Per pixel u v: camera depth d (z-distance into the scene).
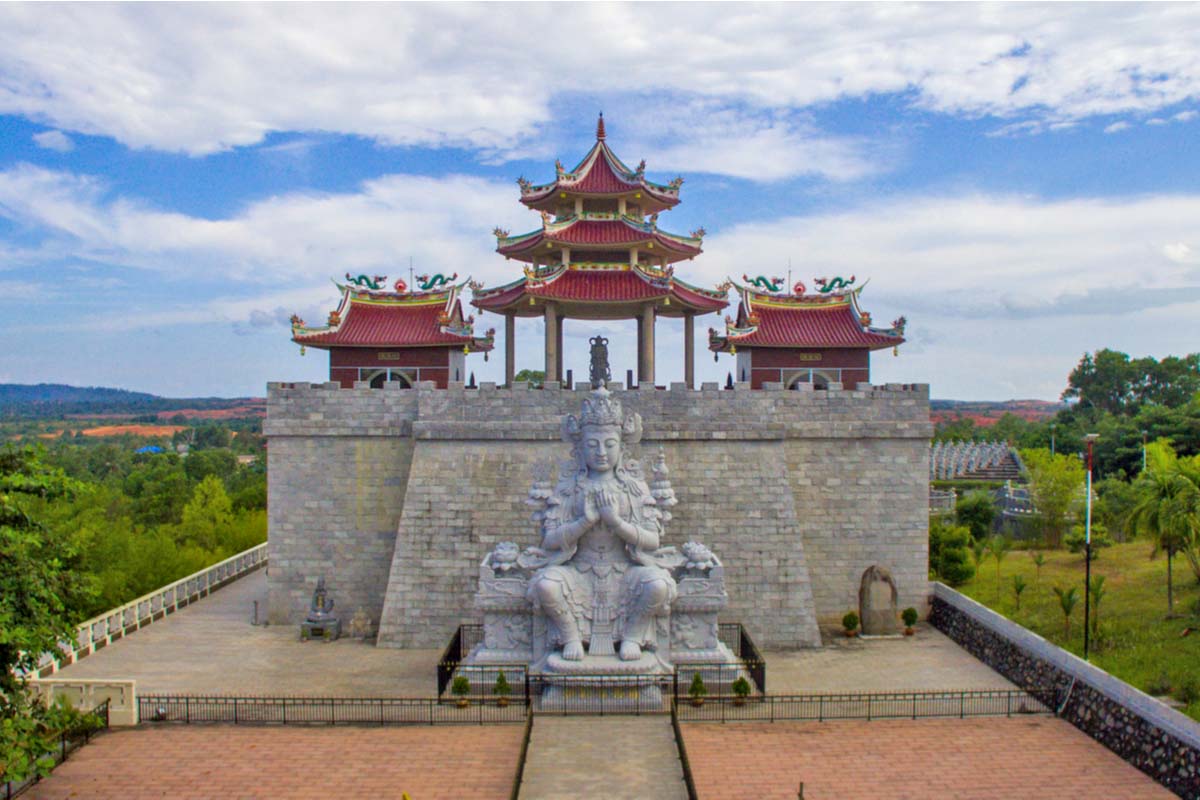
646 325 52.25
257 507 80.31
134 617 43.16
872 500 43.94
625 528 34.09
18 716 25.36
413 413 43.19
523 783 26.72
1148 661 36.25
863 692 34.59
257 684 35.41
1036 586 50.41
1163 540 42.81
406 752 29.09
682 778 27.09
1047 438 123.62
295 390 43.25
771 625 41.16
